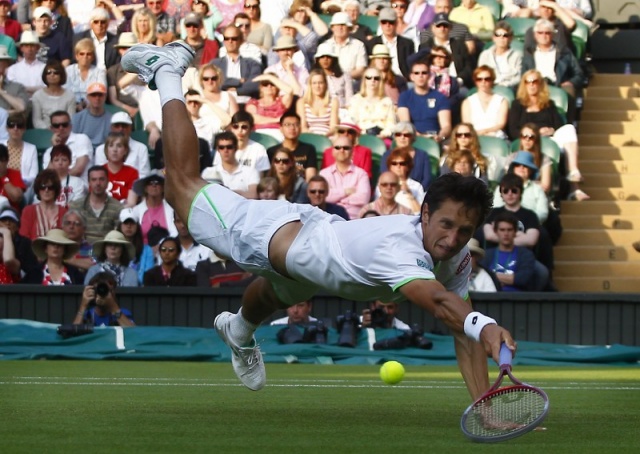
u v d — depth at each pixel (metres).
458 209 8.59
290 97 29.92
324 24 32.47
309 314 24.34
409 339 22.98
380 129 29.59
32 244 24.92
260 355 12.41
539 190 26.94
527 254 25.05
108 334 23.06
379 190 26.39
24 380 16.47
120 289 24.02
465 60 31.41
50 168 26.50
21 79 31.09
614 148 32.41
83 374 17.95
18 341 23.05
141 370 19.17
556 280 28.47
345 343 22.95
